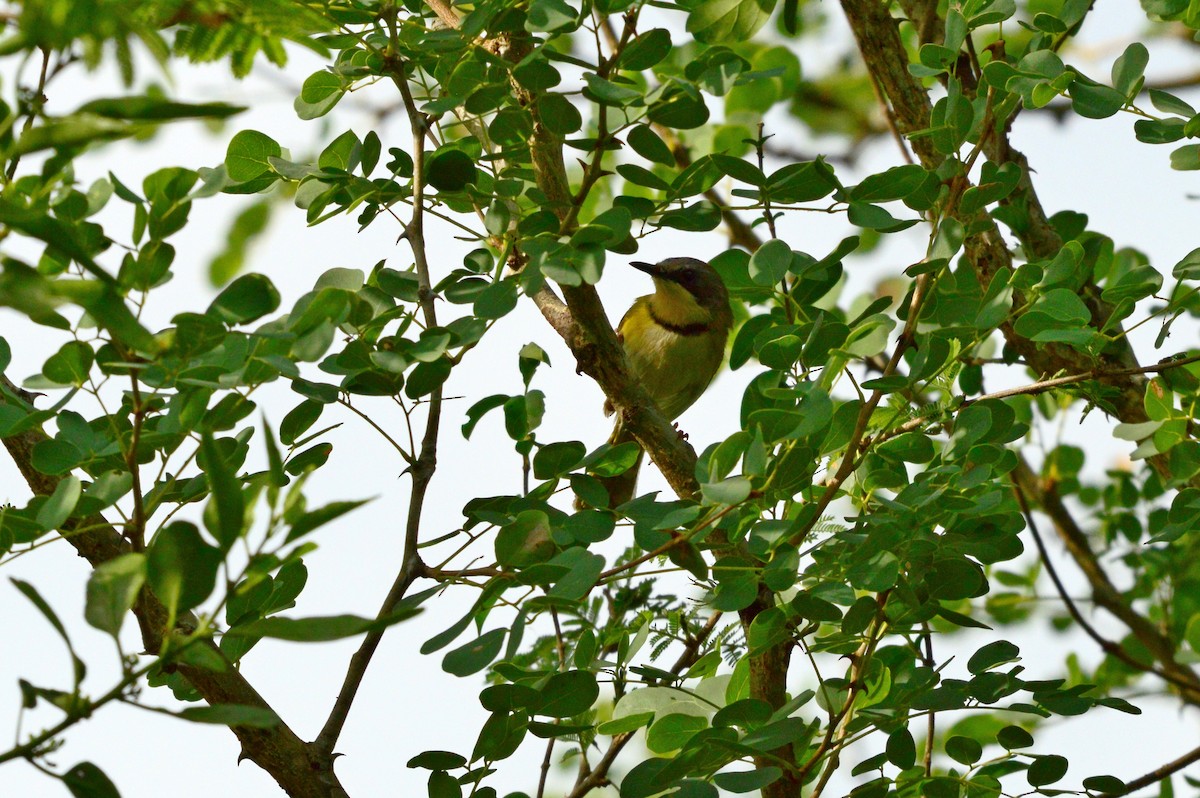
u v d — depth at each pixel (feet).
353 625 13.80
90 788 14.43
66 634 13.64
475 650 20.66
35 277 13.29
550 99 21.98
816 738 29.32
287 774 22.40
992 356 37.24
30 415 19.29
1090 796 25.16
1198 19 25.02
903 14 39.11
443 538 23.30
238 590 13.93
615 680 26.35
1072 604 35.96
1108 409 31.14
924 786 24.62
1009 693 24.17
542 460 23.97
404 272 22.86
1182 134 23.80
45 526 18.84
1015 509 26.22
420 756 21.95
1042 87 24.45
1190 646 32.37
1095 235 36.29
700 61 21.95
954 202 25.11
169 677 25.14
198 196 17.12
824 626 27.84
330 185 24.62
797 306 26.55
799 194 24.80
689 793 22.04
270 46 17.65
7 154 11.87
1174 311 25.31
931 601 24.89
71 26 12.41
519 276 22.07
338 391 22.16
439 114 23.06
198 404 19.95
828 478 29.35
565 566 21.56
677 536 23.02
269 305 16.78
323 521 14.07
